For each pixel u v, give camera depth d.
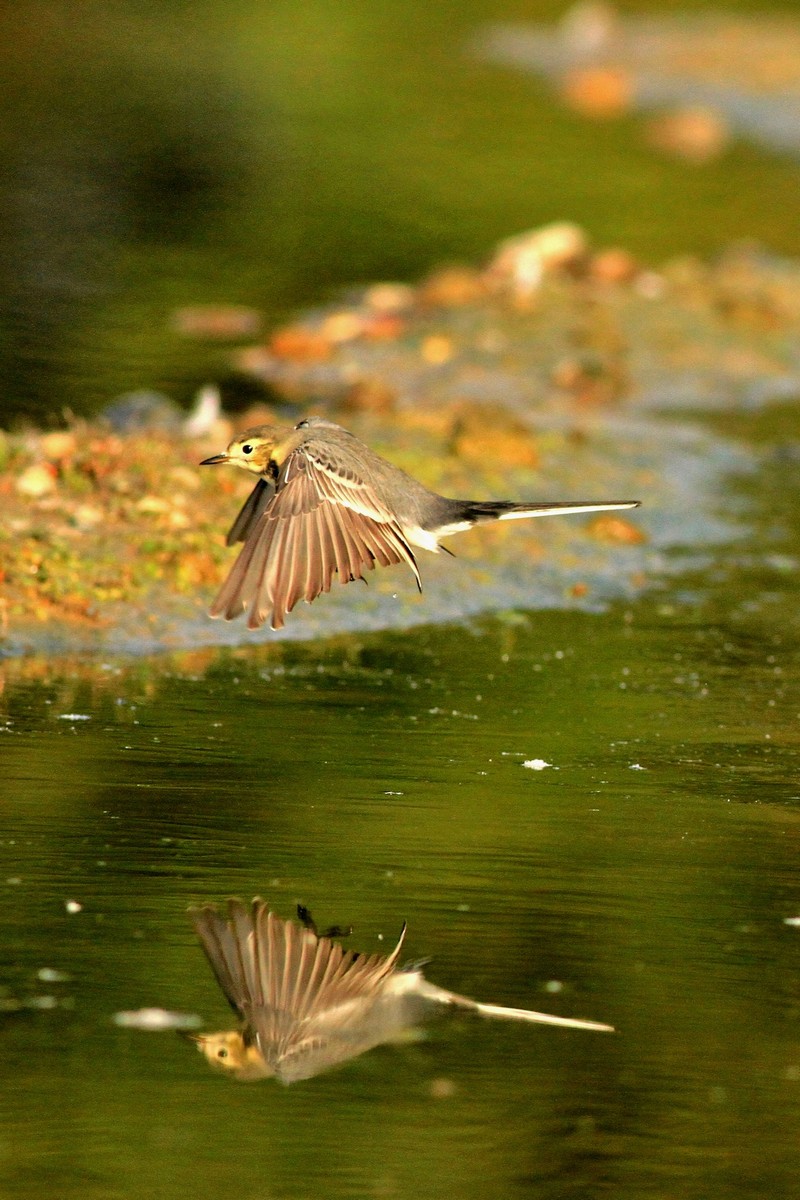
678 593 15.50
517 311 24.22
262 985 7.84
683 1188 6.59
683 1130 6.94
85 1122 6.77
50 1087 6.99
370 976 7.98
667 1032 7.62
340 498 7.94
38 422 17.62
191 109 37.84
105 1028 7.45
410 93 41.16
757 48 47.66
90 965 7.97
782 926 8.69
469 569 15.45
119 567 13.73
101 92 39.03
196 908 8.59
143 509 14.40
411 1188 6.50
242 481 15.42
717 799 10.52
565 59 46.47
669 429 20.27
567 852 9.52
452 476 16.88
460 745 11.29
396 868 9.19
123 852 9.23
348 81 42.25
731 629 14.51
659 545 16.73
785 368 23.69
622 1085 7.21
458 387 21.06
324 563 7.77
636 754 11.31
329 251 27.41
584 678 13.01
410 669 13.02
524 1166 6.62
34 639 12.79
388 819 9.88
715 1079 7.29
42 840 9.32
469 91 41.78
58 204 29.03
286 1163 6.56
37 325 22.27
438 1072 7.28
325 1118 6.89
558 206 31.05
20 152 32.59
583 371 21.70
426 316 23.97
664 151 36.31
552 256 26.14
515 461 17.66
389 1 53.44
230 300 24.41
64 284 24.50
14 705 11.52
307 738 11.23
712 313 25.11
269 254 27.03
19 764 10.41
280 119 37.28
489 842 9.61
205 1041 7.40
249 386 20.27
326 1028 7.52
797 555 16.75
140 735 11.09
